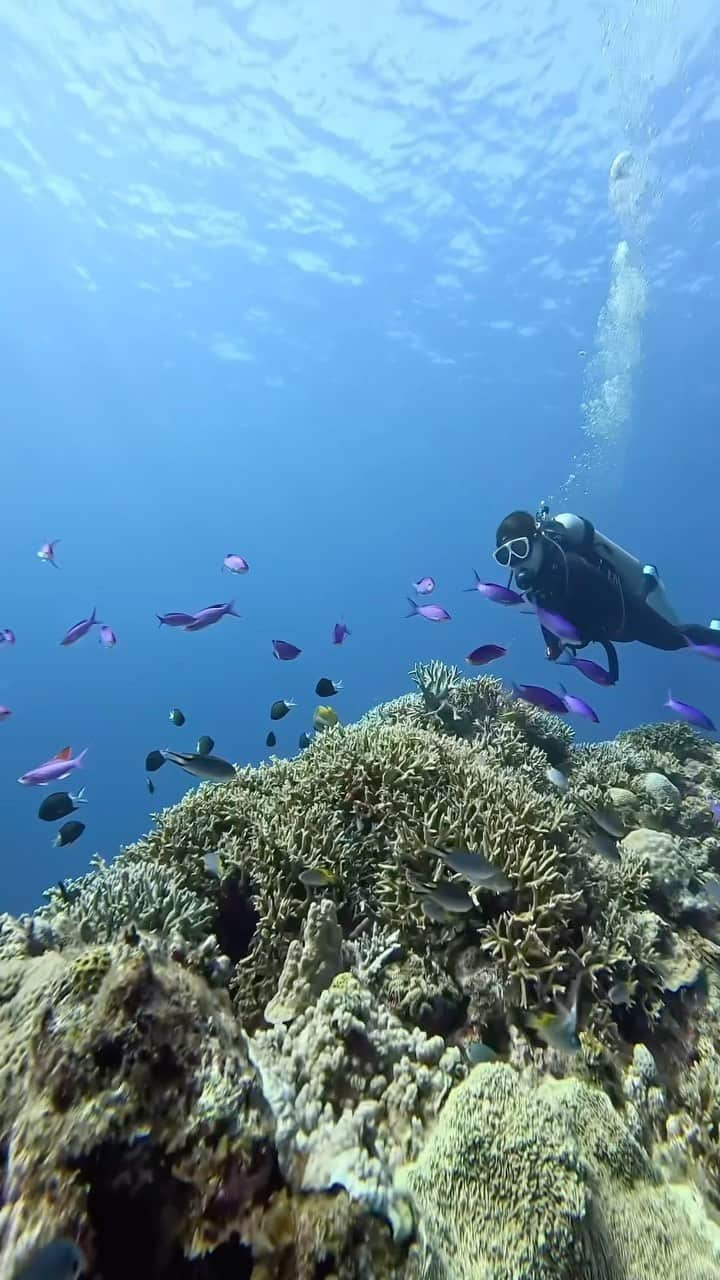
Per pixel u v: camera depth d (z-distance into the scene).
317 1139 1.99
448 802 4.41
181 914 4.01
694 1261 2.26
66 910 4.26
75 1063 1.77
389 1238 1.69
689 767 7.99
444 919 3.60
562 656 7.34
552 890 3.72
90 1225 1.55
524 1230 2.11
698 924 4.36
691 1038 3.48
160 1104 1.73
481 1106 2.42
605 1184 2.39
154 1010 1.87
